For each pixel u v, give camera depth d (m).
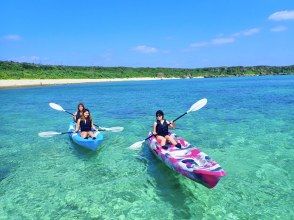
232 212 7.02
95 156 11.27
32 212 7.26
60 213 7.18
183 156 8.80
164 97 34.22
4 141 13.98
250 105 24.22
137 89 49.69
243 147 11.85
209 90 44.31
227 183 8.48
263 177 8.85
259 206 7.25
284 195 7.76
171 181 8.76
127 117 20.28
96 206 7.47
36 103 29.91
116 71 101.12
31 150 12.32
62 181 9.01
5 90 48.28
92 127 12.76
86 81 77.94
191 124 16.81
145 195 7.98
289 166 9.67
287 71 145.12
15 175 9.56
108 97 35.44
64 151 12.05
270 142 12.47
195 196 7.82
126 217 6.95
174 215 6.98
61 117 21.11
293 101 25.97
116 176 9.27
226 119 18.09
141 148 12.03
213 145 12.24
